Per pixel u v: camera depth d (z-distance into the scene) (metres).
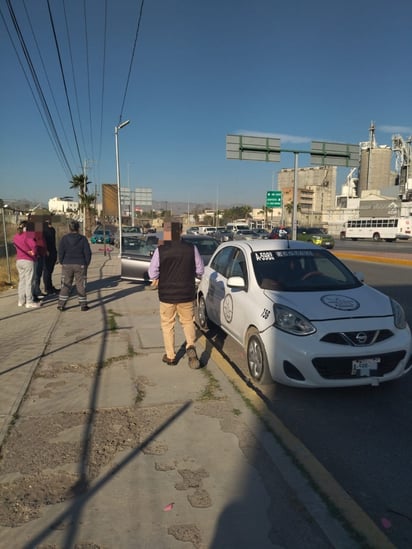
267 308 4.75
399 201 74.81
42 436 3.56
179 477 3.01
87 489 2.88
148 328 7.04
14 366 5.20
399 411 4.29
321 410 4.30
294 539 2.46
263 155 22.67
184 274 5.09
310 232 36.69
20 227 8.83
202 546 2.39
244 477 3.02
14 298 9.71
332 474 3.23
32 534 2.47
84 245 8.32
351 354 4.20
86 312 8.29
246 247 6.09
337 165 24.02
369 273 16.17
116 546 2.39
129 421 3.82
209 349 5.99
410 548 2.47
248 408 4.08
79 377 4.85
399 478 3.18
